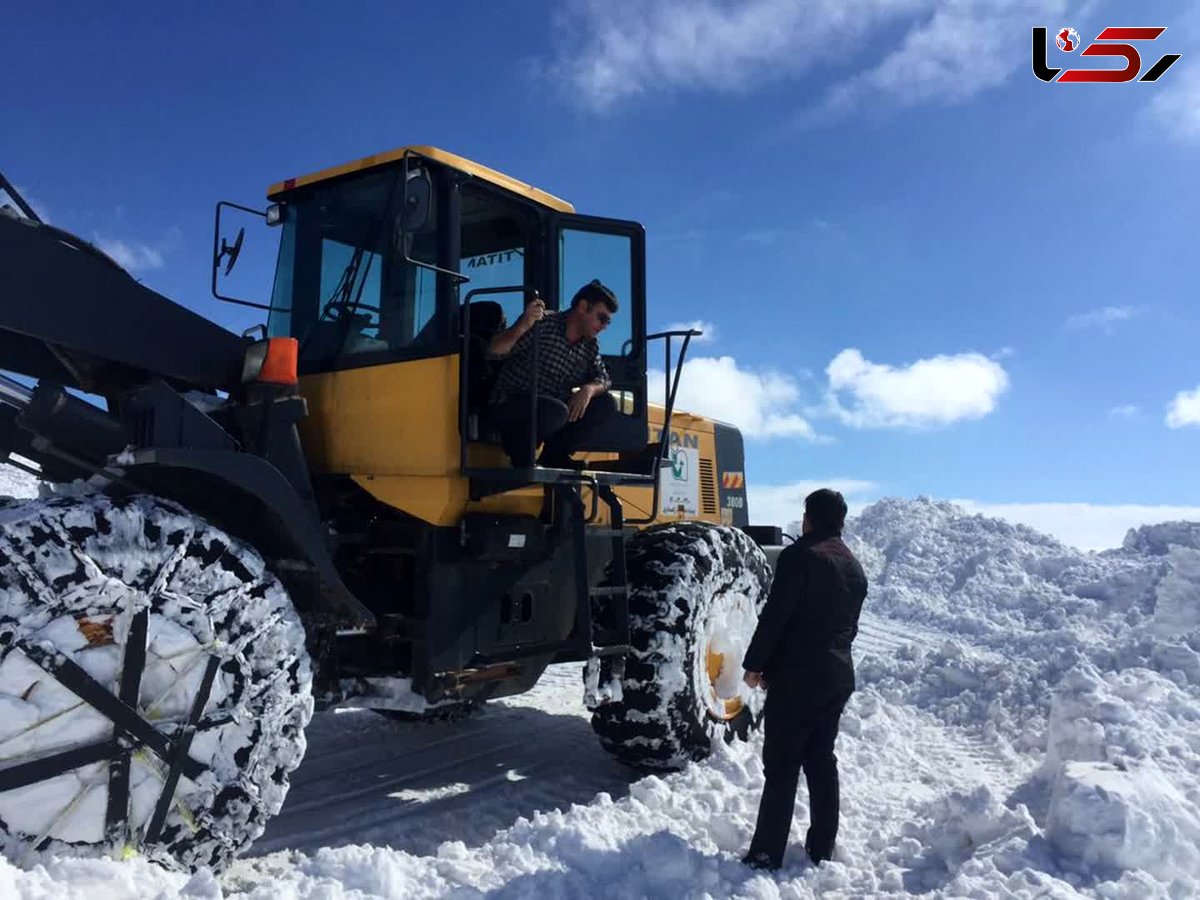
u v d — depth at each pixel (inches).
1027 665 295.1
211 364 147.3
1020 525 666.2
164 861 115.8
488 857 141.7
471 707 241.6
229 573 124.1
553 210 185.0
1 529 108.3
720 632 211.3
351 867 124.3
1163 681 231.0
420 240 161.5
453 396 159.5
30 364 152.7
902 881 141.4
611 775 203.3
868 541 689.0
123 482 131.8
